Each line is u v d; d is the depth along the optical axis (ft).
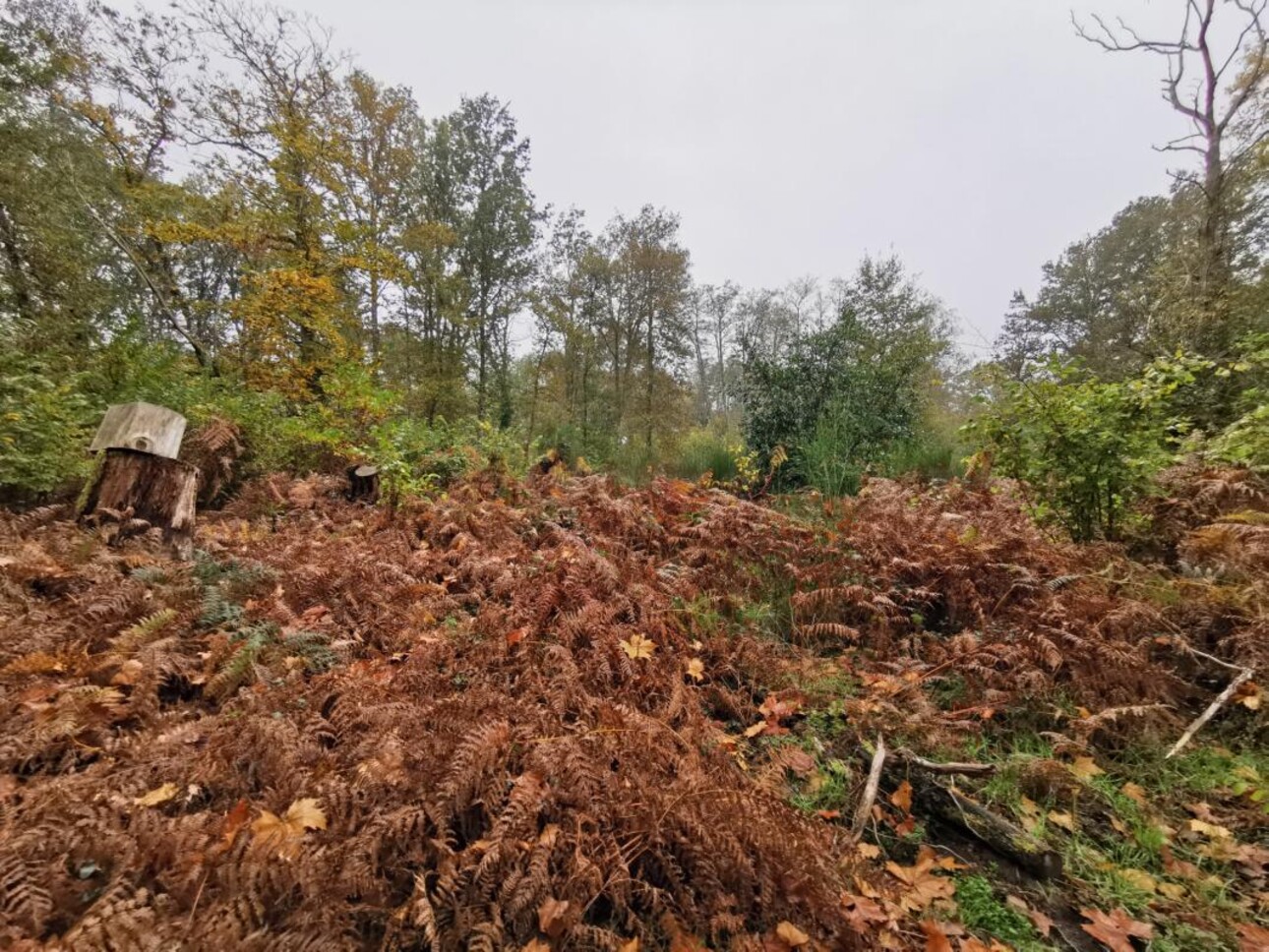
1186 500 12.61
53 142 35.27
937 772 7.63
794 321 76.69
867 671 10.26
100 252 38.81
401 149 47.26
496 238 58.34
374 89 45.62
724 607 12.14
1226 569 10.69
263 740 6.25
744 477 31.48
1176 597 10.40
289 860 4.71
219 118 35.32
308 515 17.66
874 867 6.16
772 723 8.73
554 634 9.70
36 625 8.29
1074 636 9.01
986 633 10.36
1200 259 30.55
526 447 35.12
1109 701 8.62
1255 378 21.45
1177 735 8.23
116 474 11.99
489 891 5.04
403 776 5.87
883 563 12.59
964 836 6.81
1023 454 14.28
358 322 41.88
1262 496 12.16
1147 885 6.13
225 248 44.06
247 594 10.57
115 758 6.16
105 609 8.64
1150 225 58.39
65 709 6.59
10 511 13.12
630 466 43.88
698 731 7.81
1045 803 7.30
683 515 17.29
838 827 6.47
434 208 56.95
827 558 13.35
